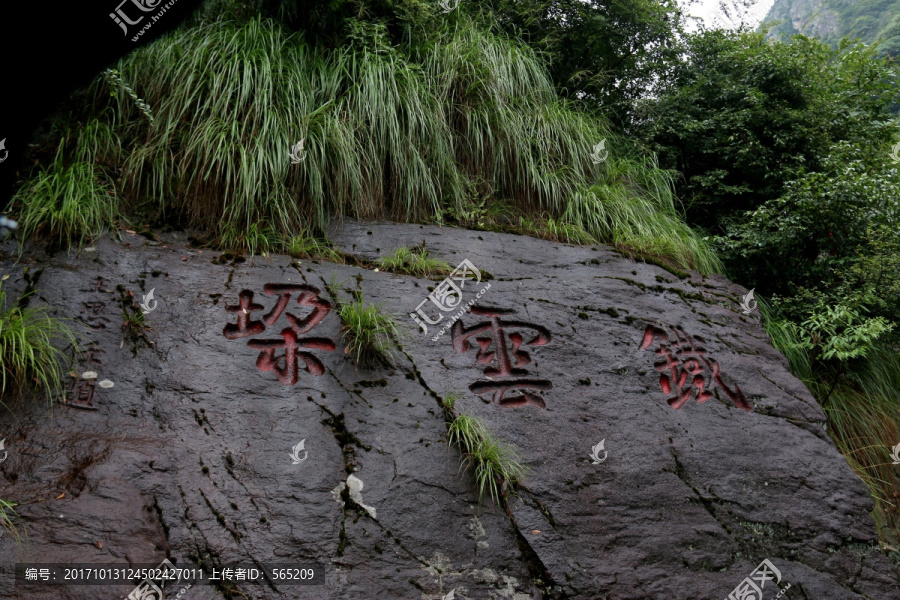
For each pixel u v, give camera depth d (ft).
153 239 11.91
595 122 18.12
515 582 9.25
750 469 11.51
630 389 12.01
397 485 9.68
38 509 8.11
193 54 13.47
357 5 15.52
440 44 16.48
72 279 10.71
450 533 9.43
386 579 8.78
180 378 10.02
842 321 14.90
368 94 14.46
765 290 16.94
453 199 14.76
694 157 18.60
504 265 13.51
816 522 11.18
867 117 17.94
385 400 10.65
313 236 13.02
